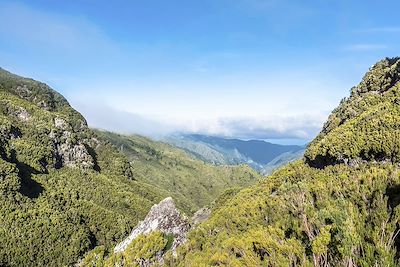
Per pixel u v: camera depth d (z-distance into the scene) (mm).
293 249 11391
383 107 39500
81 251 87062
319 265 10562
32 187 110000
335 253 10625
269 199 19016
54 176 132125
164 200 30781
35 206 97500
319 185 16047
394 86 46219
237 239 13719
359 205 12891
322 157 41281
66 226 92938
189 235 20750
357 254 10219
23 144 129500
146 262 22656
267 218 16734
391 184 13164
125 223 115125
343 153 37062
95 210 115875
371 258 9734
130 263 22562
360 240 10328
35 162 129000
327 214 11727
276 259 11273
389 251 9812
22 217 88000
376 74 57250
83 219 106500
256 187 49844
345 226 10734
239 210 20172
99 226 108062
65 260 82438
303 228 12109
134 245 23844
